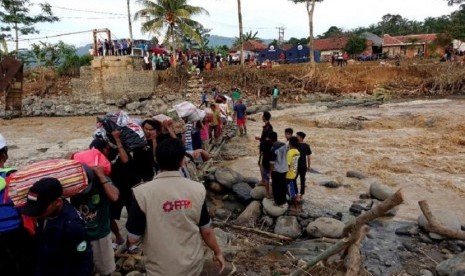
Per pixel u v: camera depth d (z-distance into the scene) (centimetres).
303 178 870
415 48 5600
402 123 1938
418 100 2911
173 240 293
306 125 2059
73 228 301
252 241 695
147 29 3222
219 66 3450
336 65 3806
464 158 1292
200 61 3319
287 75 3278
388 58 4600
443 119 1856
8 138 2006
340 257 551
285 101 3092
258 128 1972
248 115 2483
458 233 501
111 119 524
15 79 1508
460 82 3359
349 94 3288
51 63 3469
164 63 3366
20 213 323
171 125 588
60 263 301
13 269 324
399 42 5800
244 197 888
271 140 845
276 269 579
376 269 590
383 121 1952
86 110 2983
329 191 977
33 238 329
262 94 3145
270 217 786
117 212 546
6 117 2798
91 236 416
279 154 781
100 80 3044
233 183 958
